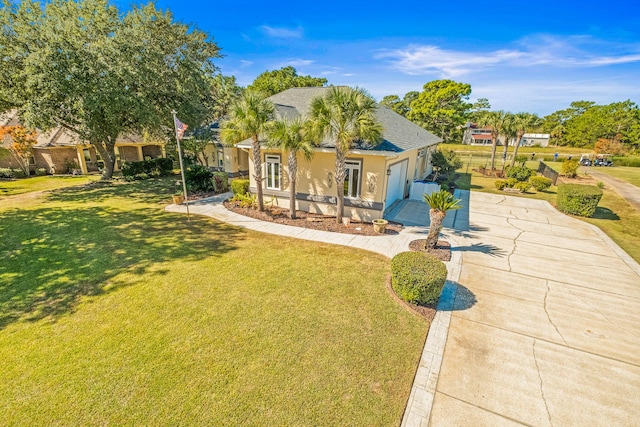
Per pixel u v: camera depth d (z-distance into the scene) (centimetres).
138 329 518
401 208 1342
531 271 759
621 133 5041
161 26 1555
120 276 708
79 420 353
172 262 785
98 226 1065
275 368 436
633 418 372
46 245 889
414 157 1577
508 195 1652
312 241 944
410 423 361
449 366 450
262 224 1097
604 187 1927
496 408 384
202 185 1608
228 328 525
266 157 1268
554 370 446
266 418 360
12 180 2019
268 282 687
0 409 365
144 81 1454
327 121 912
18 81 1378
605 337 519
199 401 380
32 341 486
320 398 389
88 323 534
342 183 1035
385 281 699
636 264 801
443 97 4781
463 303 618
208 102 2006
